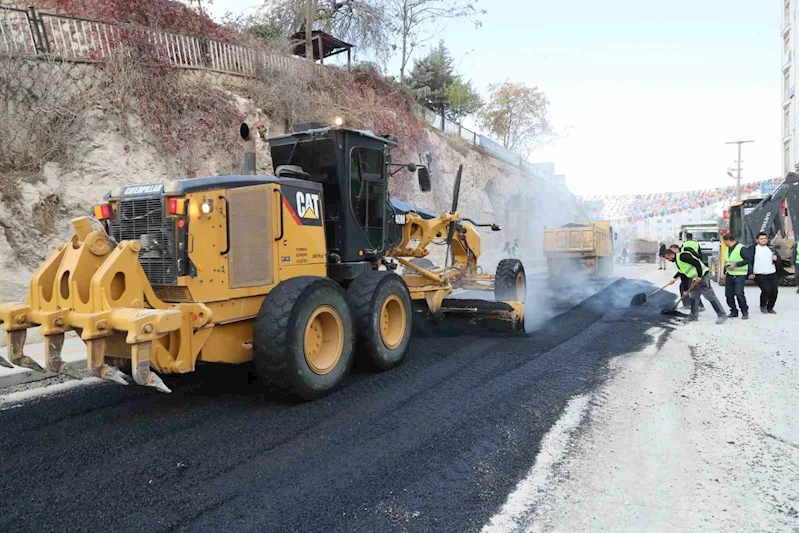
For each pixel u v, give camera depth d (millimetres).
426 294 7438
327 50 21672
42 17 10062
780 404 4703
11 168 9062
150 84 11312
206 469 3562
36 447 3990
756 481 3285
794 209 14328
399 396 5039
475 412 4566
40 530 2869
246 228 4840
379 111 18797
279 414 4598
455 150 25656
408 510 2992
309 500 3121
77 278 3994
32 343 7578
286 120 14625
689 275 9250
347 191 6164
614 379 5535
